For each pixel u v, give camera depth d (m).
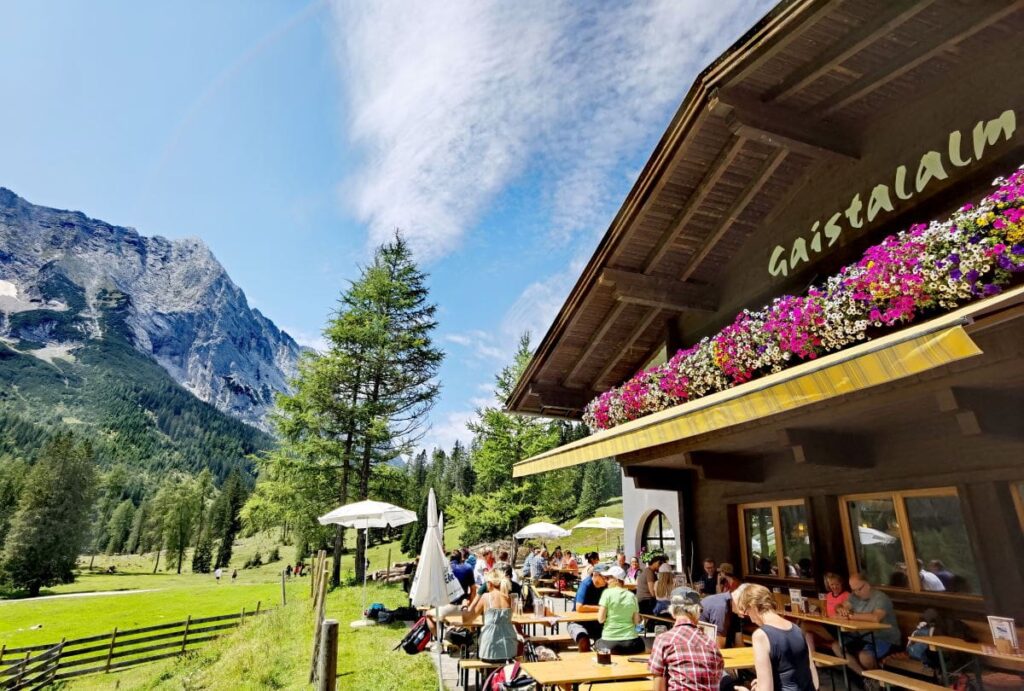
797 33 5.89
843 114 6.86
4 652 16.66
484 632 7.20
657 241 8.87
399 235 32.66
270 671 10.86
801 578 7.99
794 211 7.93
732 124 6.68
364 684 8.29
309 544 29.67
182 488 123.75
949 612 6.04
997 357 4.06
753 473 8.66
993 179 5.43
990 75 5.59
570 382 11.26
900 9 5.48
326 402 28.50
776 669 3.92
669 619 8.61
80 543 69.94
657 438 6.06
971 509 5.80
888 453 6.71
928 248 5.26
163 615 34.56
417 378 30.22
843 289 6.04
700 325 9.56
